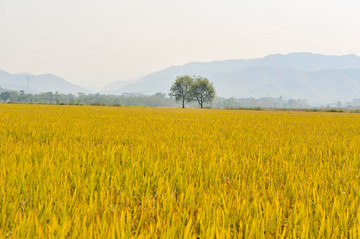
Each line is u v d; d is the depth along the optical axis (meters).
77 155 4.79
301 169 4.57
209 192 3.20
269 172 4.19
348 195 3.26
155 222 2.55
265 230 2.42
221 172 4.22
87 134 8.00
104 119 15.15
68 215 2.54
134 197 3.13
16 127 9.30
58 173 3.71
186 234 2.05
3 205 2.60
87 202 2.97
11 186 3.18
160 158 5.01
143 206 2.76
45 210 2.50
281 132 10.23
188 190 3.15
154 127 10.79
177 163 4.40
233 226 2.46
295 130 11.40
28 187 3.31
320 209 2.73
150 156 5.09
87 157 4.91
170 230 2.15
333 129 12.25
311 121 18.22
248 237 2.20
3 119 13.09
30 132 8.18
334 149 6.56
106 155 4.98
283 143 7.34
